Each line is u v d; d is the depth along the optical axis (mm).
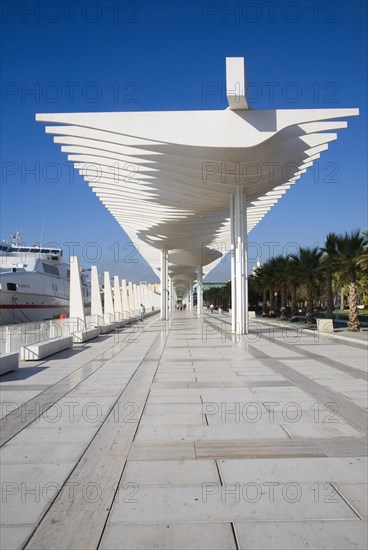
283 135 16484
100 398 7648
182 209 26781
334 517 3441
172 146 16359
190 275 74438
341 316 40719
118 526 3346
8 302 34062
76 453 4883
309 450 4887
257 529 3285
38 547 3086
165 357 13344
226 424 5918
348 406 6816
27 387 8742
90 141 16828
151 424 5973
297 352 14109
